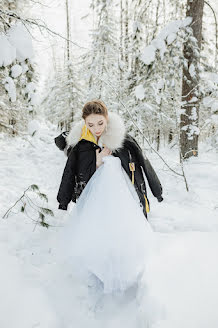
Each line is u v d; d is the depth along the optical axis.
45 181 5.19
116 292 1.79
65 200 1.93
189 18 5.57
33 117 3.20
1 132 9.88
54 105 19.61
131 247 1.75
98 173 1.79
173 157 7.13
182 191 4.34
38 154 8.03
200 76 6.05
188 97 6.34
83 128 1.79
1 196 3.76
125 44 9.73
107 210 1.71
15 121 9.91
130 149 1.89
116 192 1.74
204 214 3.36
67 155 1.95
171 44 5.27
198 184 4.68
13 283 1.87
